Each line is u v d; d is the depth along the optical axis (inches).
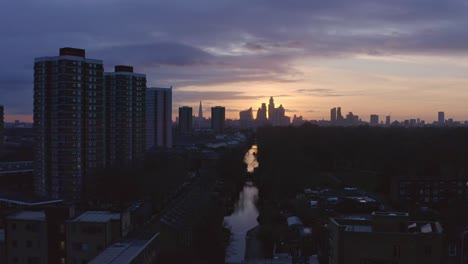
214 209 5541.3
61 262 3294.8
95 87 7160.4
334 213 5516.7
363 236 2375.7
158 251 3430.1
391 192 6815.9
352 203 5871.1
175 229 4121.6
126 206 5866.1
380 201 6451.8
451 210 5374.0
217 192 7691.9
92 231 3221.0
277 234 5036.9
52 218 3304.6
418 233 2345.0
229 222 6131.9
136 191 6245.1
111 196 6097.4
